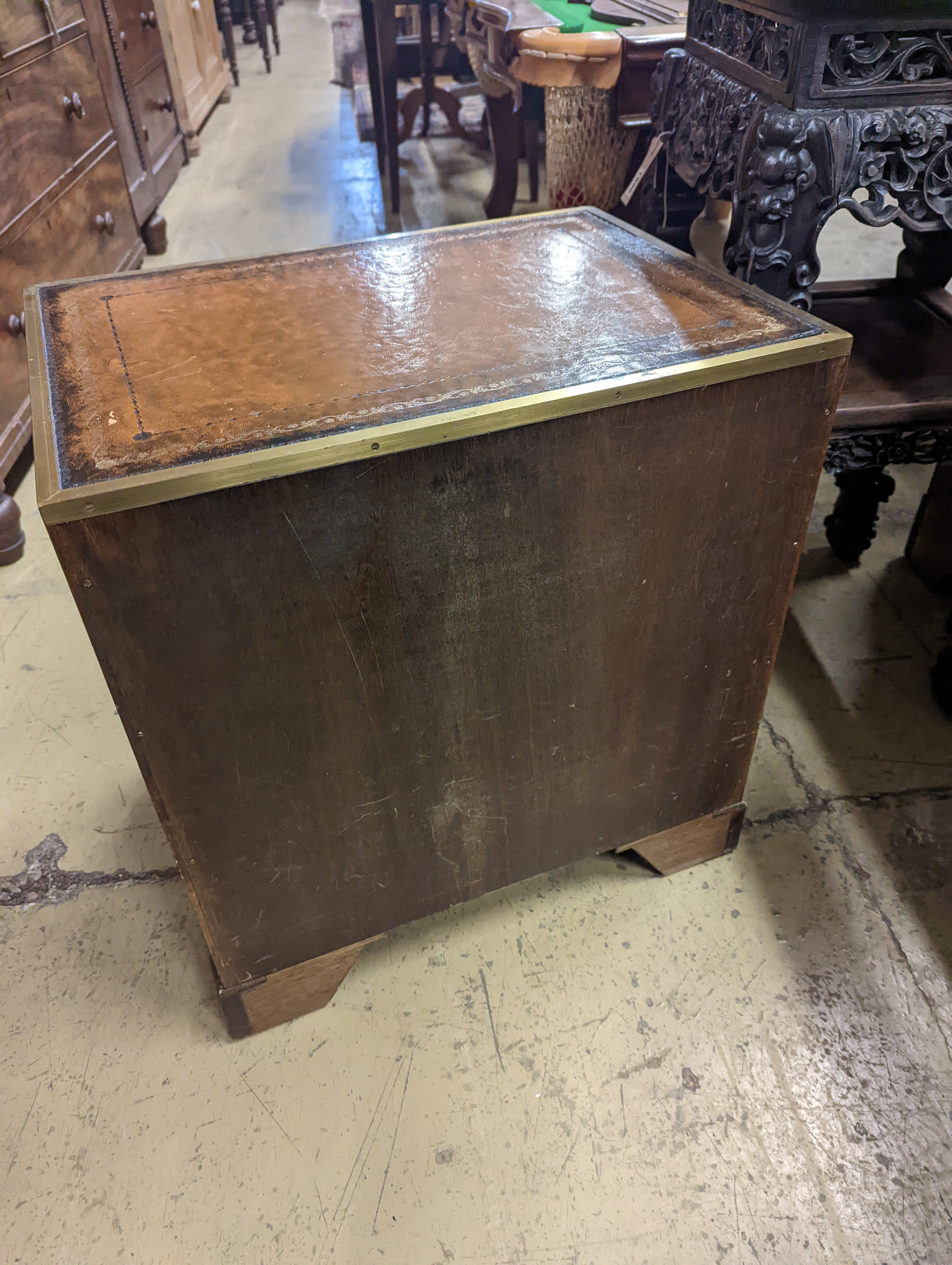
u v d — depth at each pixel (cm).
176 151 363
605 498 78
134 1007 106
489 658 84
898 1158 91
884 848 122
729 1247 85
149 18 320
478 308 90
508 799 97
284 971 98
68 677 153
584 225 111
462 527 74
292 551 69
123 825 127
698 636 93
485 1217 87
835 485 169
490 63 246
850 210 108
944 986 106
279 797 83
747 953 110
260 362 80
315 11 759
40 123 206
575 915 115
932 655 152
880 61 101
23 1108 96
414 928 114
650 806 108
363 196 346
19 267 191
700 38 132
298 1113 96
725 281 93
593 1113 95
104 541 63
